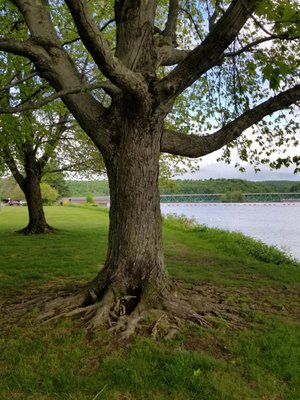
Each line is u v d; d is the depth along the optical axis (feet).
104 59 13.43
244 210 154.92
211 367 13.02
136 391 11.69
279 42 20.70
